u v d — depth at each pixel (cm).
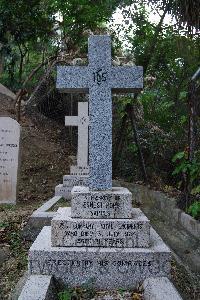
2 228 564
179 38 884
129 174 1017
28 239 547
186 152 613
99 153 420
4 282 426
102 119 423
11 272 449
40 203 805
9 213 650
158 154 977
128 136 1045
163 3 730
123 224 381
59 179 1057
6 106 1437
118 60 1086
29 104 1478
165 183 938
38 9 1181
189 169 579
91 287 362
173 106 1059
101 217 390
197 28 671
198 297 423
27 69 1623
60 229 380
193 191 605
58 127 1492
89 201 391
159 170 966
